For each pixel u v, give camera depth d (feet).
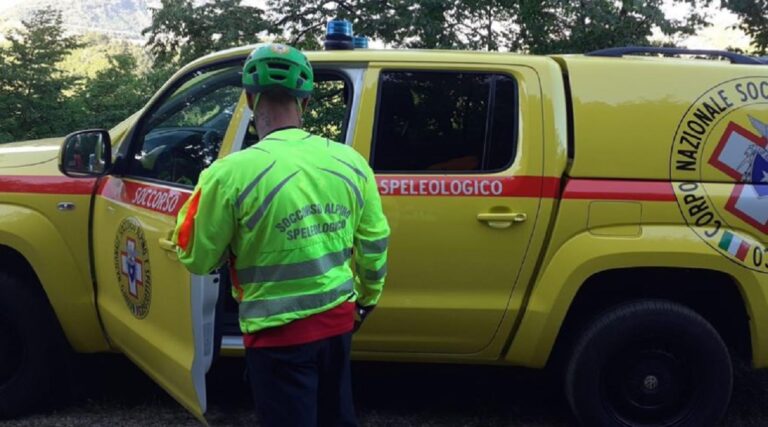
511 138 10.71
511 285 10.69
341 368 7.20
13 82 41.63
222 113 11.00
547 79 10.72
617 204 10.43
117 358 14.47
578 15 29.53
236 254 6.75
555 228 10.48
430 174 10.66
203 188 6.57
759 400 13.35
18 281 11.50
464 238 10.56
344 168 6.95
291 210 6.53
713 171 10.61
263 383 6.82
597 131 10.55
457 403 13.01
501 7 29.48
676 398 11.05
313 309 6.70
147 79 43.65
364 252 7.26
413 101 10.90
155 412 12.18
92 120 42.52
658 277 10.87
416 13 28.66
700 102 10.67
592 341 10.79
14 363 11.76
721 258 10.42
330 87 13.94
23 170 11.55
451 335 10.94
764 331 10.68
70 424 11.62
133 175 11.14
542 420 12.38
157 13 32.35
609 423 10.96
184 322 9.01
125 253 10.56
